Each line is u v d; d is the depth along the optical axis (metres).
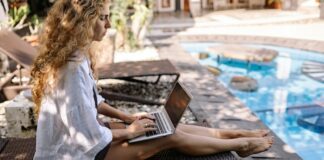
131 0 7.04
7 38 4.17
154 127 1.94
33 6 9.09
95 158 1.62
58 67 1.55
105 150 1.63
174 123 2.01
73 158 1.61
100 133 1.61
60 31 1.57
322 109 4.39
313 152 3.30
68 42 1.55
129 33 7.12
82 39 1.56
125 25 6.98
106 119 3.41
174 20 11.60
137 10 7.14
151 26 10.39
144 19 7.13
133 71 4.08
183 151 1.97
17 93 3.99
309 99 4.78
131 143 1.85
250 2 14.03
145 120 1.96
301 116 4.20
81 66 1.58
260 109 4.46
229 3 14.15
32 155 2.14
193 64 5.81
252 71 6.19
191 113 3.67
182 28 9.91
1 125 3.47
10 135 3.26
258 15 11.81
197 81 4.82
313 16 10.89
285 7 12.79
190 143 1.95
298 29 8.92
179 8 14.33
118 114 2.21
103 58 5.18
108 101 4.20
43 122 1.63
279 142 2.99
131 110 3.92
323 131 3.77
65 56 1.54
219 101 4.01
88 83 1.61
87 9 1.55
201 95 4.21
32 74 1.65
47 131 1.63
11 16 7.00
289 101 4.73
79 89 1.56
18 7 7.52
